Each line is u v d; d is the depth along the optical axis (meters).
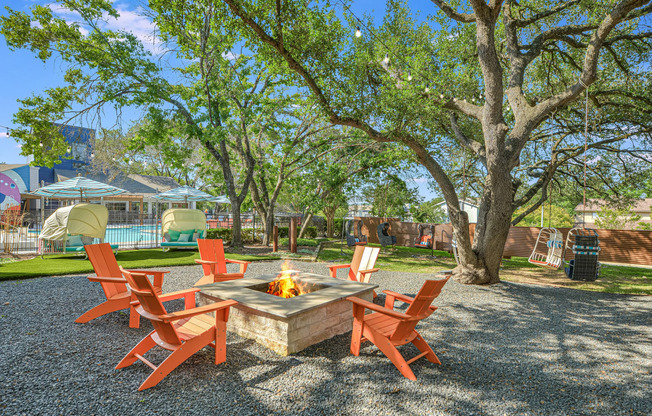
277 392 3.18
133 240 18.05
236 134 14.93
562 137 13.28
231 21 8.35
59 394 3.02
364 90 9.42
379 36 12.04
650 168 14.03
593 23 9.59
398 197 24.97
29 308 5.51
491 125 8.71
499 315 6.05
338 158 19.39
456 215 9.16
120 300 4.95
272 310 4.04
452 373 3.70
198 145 21.42
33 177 32.47
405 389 3.31
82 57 12.23
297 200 25.50
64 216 11.09
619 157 14.09
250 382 3.36
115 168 20.53
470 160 15.44
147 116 13.46
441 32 12.29
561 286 8.92
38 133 12.41
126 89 13.12
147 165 37.03
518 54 9.67
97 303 5.88
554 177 15.57
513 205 13.00
